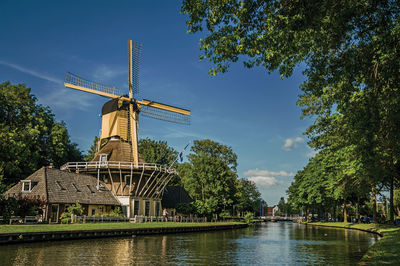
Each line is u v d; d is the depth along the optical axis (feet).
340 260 66.33
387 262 51.11
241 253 76.28
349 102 57.57
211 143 280.92
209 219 214.69
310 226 234.17
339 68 50.93
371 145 56.24
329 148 114.32
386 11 42.01
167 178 177.88
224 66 47.50
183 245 90.68
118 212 151.53
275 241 107.04
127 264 59.31
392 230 123.03
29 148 173.68
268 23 40.55
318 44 48.55
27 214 118.01
